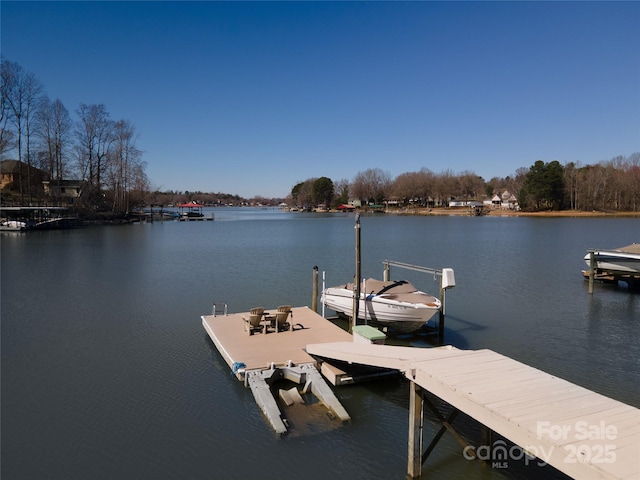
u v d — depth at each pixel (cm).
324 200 17038
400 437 907
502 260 3491
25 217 6725
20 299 2103
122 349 1412
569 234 5944
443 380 734
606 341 1541
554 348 1470
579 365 1319
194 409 1016
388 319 1558
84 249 4150
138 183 9250
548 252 3997
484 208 13812
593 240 5103
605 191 11688
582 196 11794
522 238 5412
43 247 4284
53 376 1200
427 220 10200
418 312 1507
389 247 4447
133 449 862
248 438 898
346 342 1234
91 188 8100
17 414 995
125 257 3609
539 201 12262
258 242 4978
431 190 15325
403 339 1566
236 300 2111
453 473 797
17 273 2823
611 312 1931
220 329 1450
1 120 6756
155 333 1580
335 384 1110
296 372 1115
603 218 10119
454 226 7900
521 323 1762
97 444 878
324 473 793
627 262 2361
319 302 2058
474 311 1947
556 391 693
